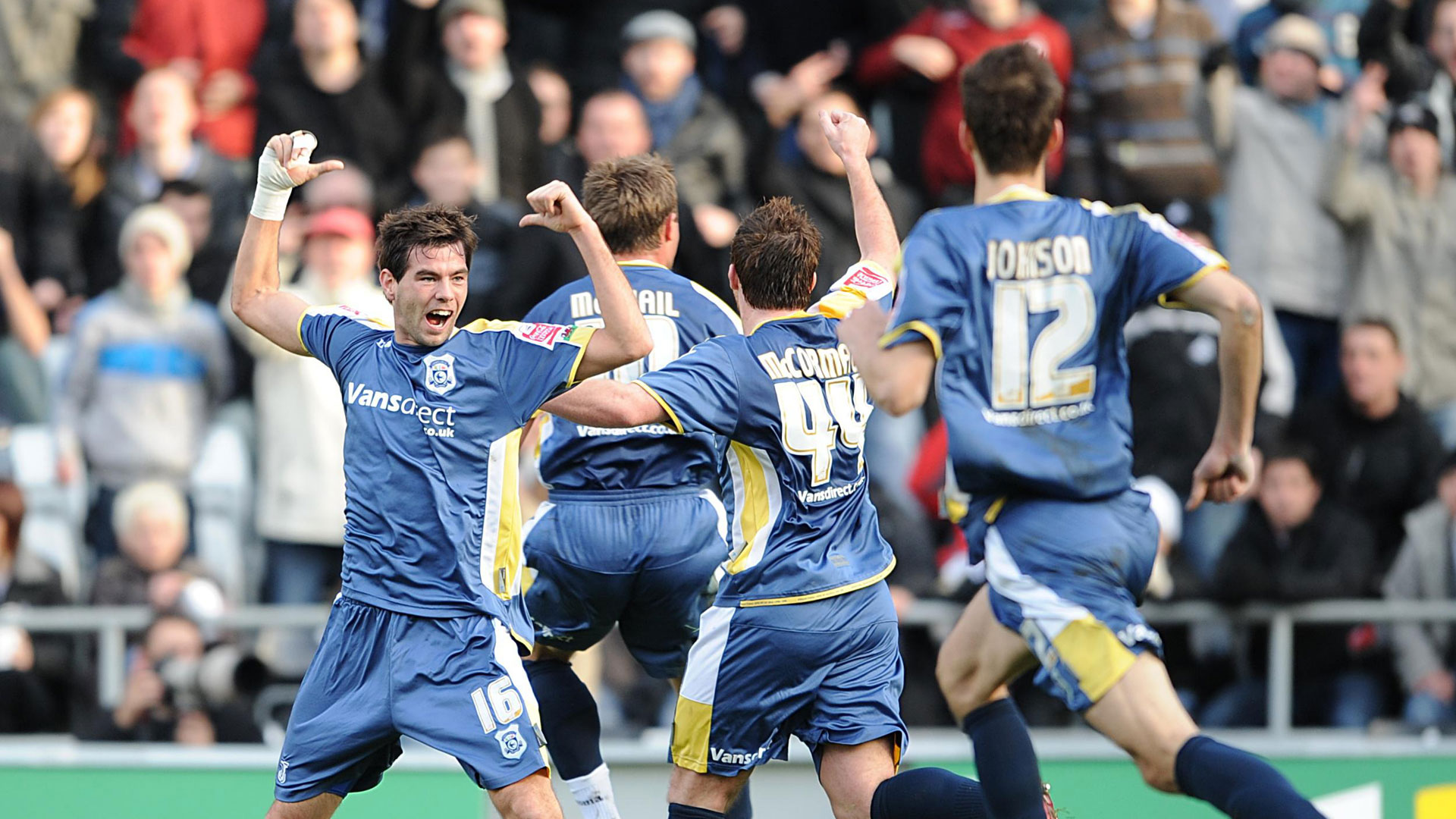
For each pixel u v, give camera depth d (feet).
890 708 53.11
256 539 86.07
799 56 107.86
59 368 92.27
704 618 53.01
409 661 48.67
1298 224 93.20
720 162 94.27
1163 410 83.25
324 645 50.03
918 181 97.35
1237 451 44.37
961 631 46.73
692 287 57.77
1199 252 43.09
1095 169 93.71
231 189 95.96
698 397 50.11
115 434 87.25
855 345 43.45
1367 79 94.68
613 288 48.03
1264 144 93.71
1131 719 42.16
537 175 93.45
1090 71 94.22
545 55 105.70
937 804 49.62
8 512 87.10
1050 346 43.27
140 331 88.28
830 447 52.08
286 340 51.70
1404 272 93.09
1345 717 81.66
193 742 78.79
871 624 52.70
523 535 57.57
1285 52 93.61
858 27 107.55
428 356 49.32
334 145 92.17
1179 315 84.53
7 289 94.38
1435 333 93.20
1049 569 43.01
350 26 94.84
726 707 52.24
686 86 95.20
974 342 43.06
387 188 91.50
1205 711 81.35
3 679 82.99
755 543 52.01
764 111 96.37
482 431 49.01
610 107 91.45
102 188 98.68
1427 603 79.97
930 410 88.28
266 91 93.45
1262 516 80.84
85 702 83.46
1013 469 42.80
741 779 53.78
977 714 46.70
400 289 49.01
